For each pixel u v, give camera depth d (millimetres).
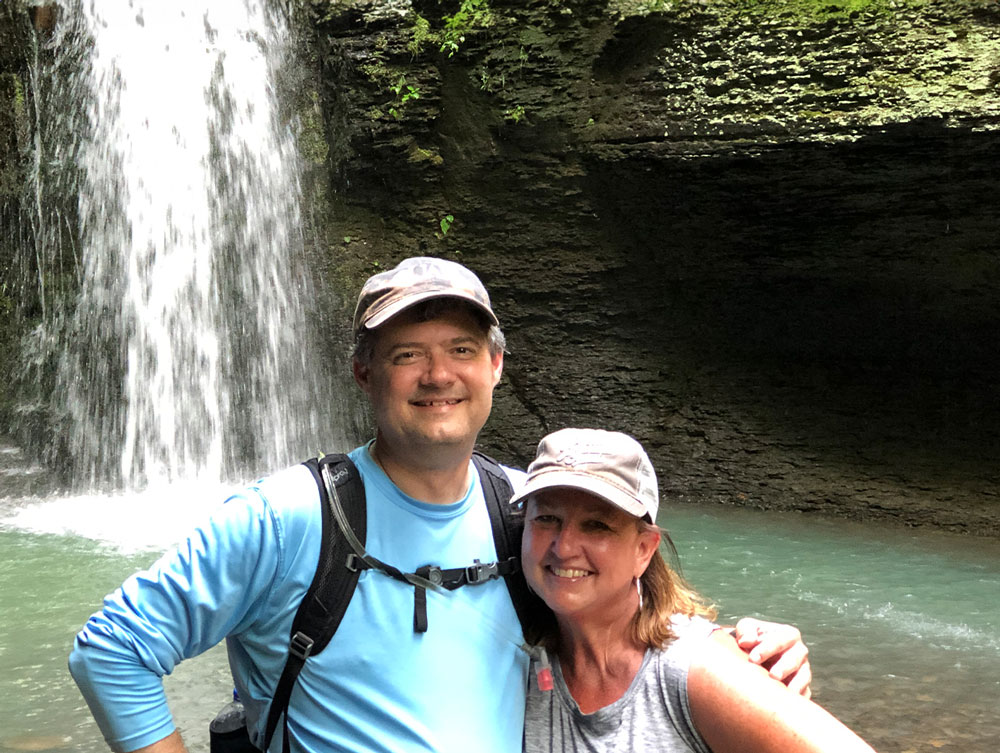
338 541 2109
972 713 4395
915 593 6762
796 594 6684
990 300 10008
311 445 12570
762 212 10453
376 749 2045
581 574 2115
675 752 2096
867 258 10305
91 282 12430
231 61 12891
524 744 2225
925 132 8836
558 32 10875
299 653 2092
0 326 12523
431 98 11531
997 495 9523
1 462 11633
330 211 12570
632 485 2104
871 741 4051
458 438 2184
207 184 12867
